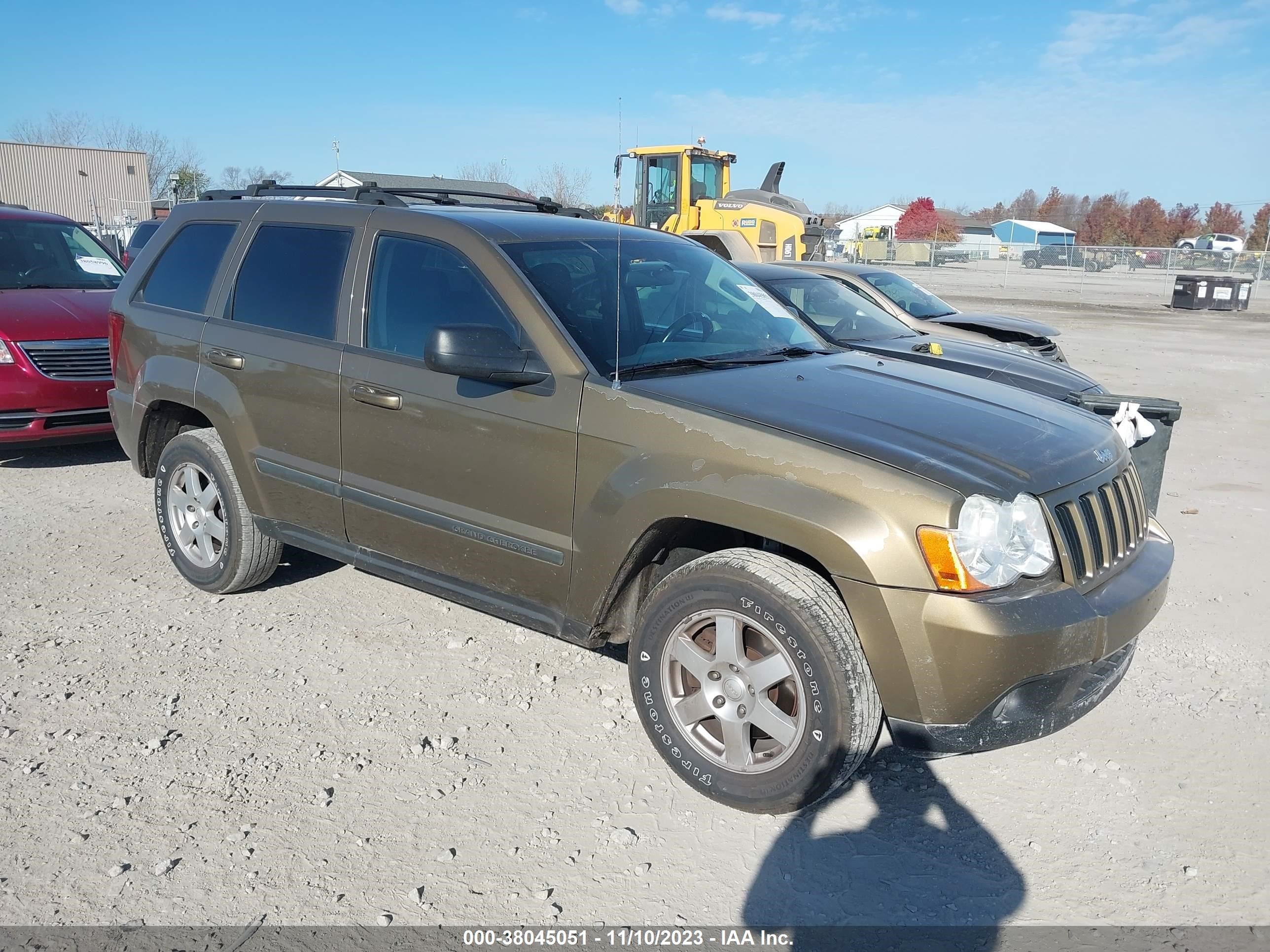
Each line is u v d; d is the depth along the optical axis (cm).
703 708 330
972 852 309
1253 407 1127
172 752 352
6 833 304
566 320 368
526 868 296
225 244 482
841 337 809
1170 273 3803
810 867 301
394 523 406
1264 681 424
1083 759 362
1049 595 299
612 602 354
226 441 459
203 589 496
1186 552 593
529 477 361
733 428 320
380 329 409
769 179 1927
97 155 4625
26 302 735
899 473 297
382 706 390
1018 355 764
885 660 294
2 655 424
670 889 289
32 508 639
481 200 539
